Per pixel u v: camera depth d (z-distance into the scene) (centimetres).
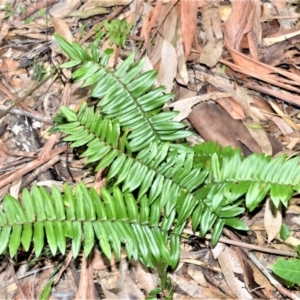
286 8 164
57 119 134
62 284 131
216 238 127
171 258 125
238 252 133
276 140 144
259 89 151
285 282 129
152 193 122
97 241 131
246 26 156
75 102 149
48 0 166
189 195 124
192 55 155
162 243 123
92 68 124
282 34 159
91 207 116
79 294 127
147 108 127
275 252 131
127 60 125
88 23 164
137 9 163
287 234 133
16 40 160
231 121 144
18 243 110
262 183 119
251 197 118
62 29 159
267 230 132
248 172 120
